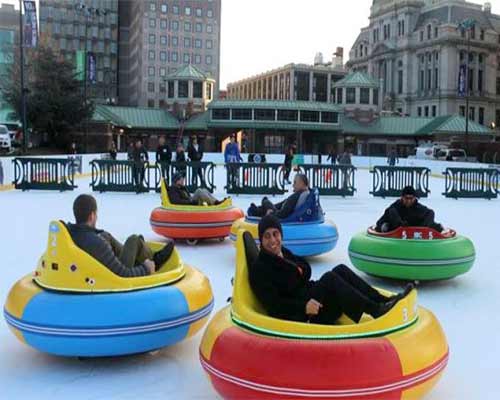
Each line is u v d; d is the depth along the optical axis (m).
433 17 94.00
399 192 20.03
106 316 3.87
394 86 100.00
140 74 101.81
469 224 12.81
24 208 14.41
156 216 9.28
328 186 20.11
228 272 7.36
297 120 64.31
